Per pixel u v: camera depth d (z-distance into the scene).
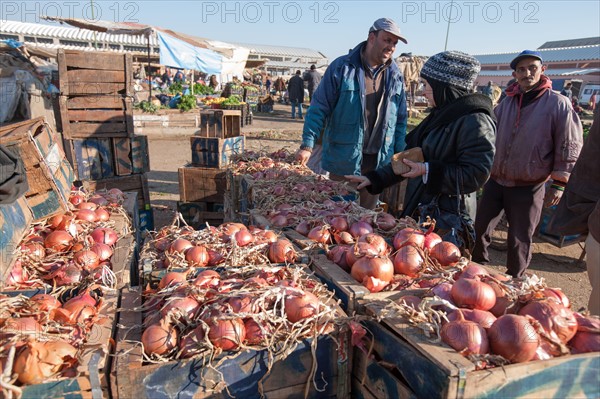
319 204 3.37
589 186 2.80
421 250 2.33
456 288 1.82
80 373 1.45
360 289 1.97
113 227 3.18
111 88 5.38
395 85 4.45
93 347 1.56
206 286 1.94
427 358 1.46
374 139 4.59
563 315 1.60
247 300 1.74
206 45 18.70
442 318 1.67
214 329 1.62
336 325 1.73
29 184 2.79
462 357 1.43
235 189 4.84
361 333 1.70
